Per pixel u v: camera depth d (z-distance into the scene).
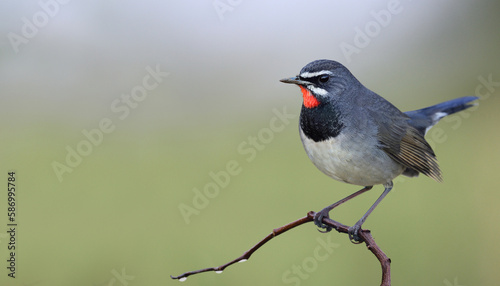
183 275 5.93
